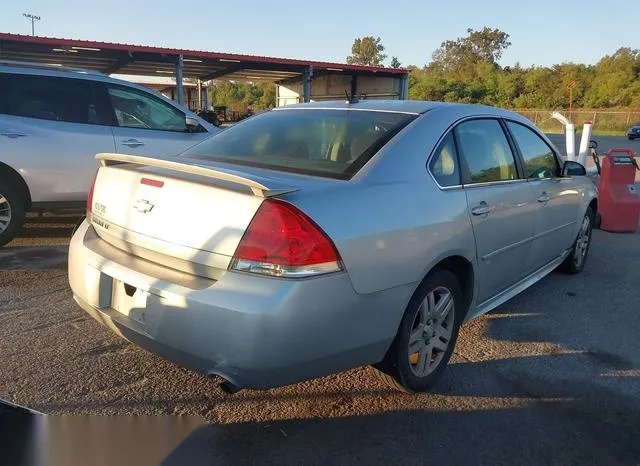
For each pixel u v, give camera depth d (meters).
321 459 2.65
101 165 3.37
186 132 7.05
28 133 6.03
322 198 2.63
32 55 19.34
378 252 2.70
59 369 3.38
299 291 2.41
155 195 2.82
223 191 2.59
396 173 3.04
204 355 2.47
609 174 7.96
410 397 3.22
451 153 3.46
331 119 3.59
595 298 5.04
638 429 2.97
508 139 4.15
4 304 4.41
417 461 2.65
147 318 2.65
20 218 6.11
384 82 25.89
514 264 4.08
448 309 3.33
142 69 23.73
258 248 2.44
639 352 3.92
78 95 6.40
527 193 4.12
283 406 3.09
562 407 3.17
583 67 79.56
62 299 4.56
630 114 52.69
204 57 19.78
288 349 2.42
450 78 81.38
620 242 7.35
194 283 2.54
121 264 2.83
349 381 3.38
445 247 3.12
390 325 2.82
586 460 2.70
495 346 3.96
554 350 3.92
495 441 2.83
